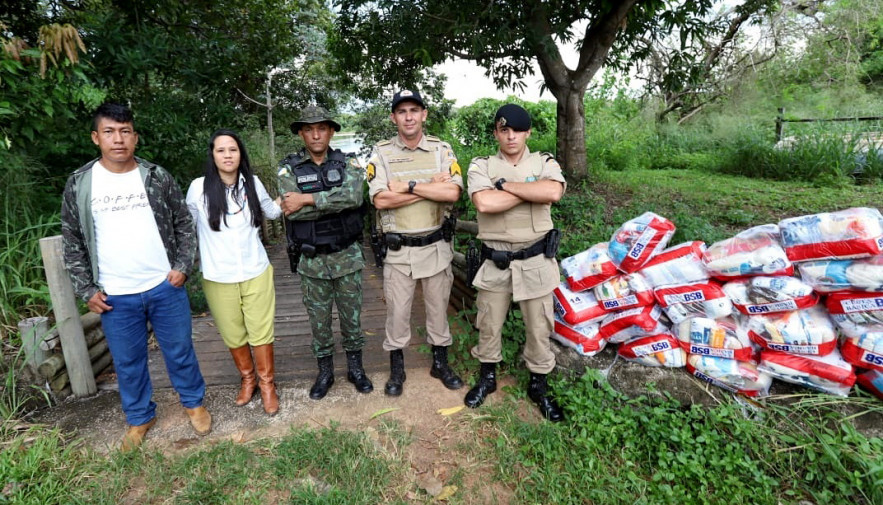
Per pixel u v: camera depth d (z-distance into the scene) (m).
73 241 2.11
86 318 2.99
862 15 10.89
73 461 2.25
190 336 2.43
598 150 9.95
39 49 3.30
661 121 13.14
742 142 9.30
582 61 6.77
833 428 2.34
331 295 2.72
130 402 2.38
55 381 2.76
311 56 13.92
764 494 2.11
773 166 8.47
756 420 2.43
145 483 2.15
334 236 2.57
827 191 6.79
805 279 2.37
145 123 5.47
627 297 2.65
